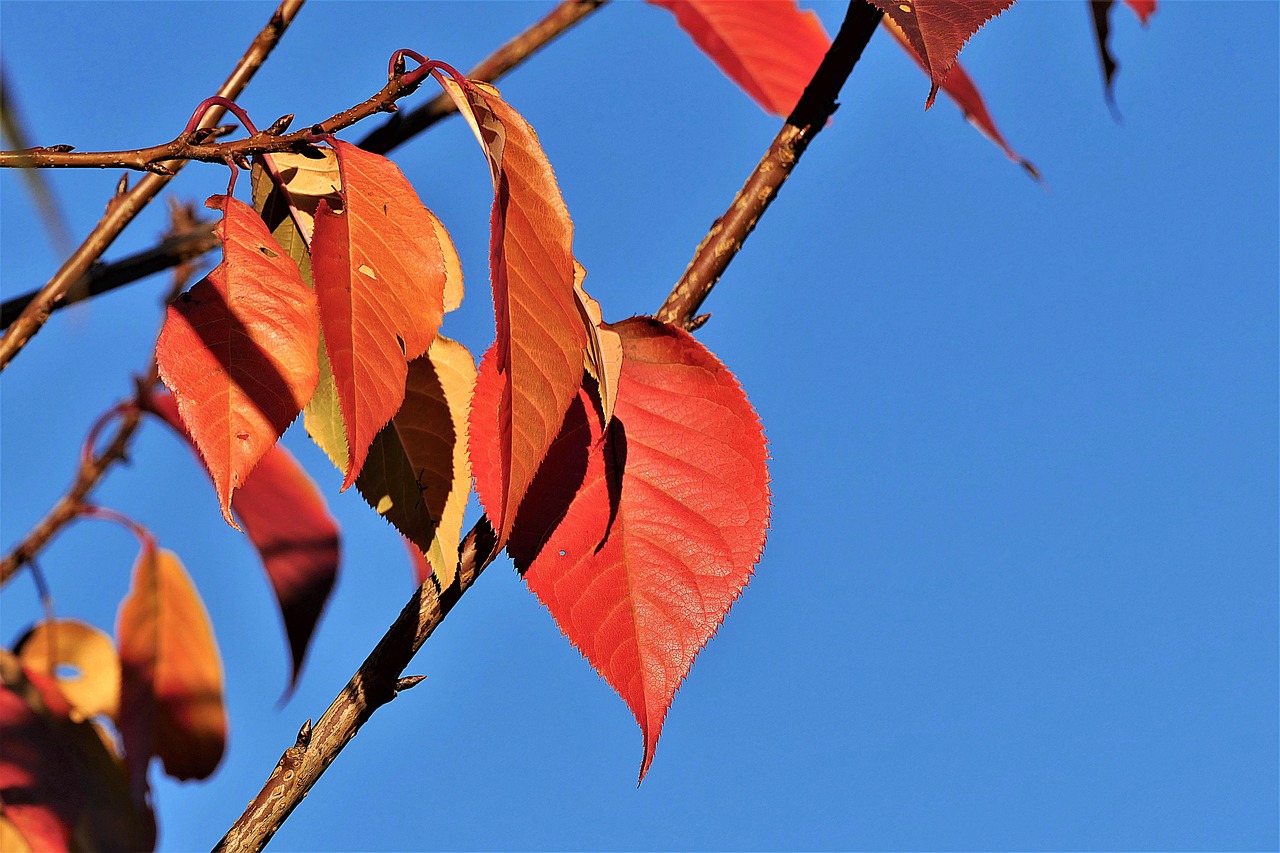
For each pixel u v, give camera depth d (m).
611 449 0.93
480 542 0.93
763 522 0.92
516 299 0.88
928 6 0.87
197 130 0.91
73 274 1.04
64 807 1.00
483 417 0.92
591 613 0.91
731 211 0.97
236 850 0.91
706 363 0.93
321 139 0.90
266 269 0.90
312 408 0.93
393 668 0.92
